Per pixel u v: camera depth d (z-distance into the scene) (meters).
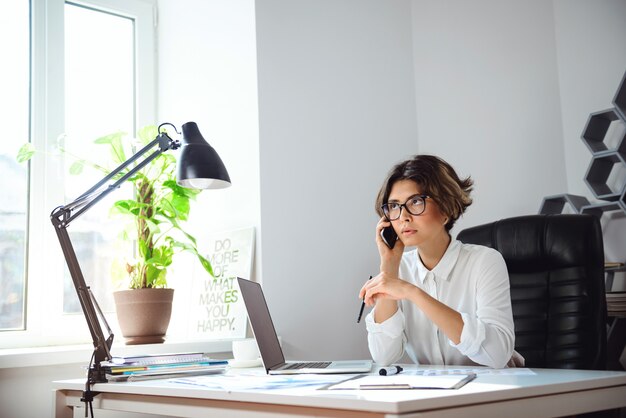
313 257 2.65
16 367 2.11
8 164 2.52
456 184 1.84
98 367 1.70
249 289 1.88
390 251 1.94
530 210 2.82
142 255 2.42
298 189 2.64
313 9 2.80
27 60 2.62
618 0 2.60
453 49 3.13
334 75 2.85
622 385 1.40
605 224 2.61
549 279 2.10
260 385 1.41
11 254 2.50
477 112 3.03
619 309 2.37
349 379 1.47
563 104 2.76
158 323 2.39
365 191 2.90
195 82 2.83
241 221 2.59
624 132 2.44
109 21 2.89
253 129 2.55
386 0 3.14
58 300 2.58
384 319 1.93
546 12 2.83
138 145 2.56
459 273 1.92
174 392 1.43
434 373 1.54
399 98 3.15
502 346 1.67
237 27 2.64
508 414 1.19
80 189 2.69
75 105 2.74
